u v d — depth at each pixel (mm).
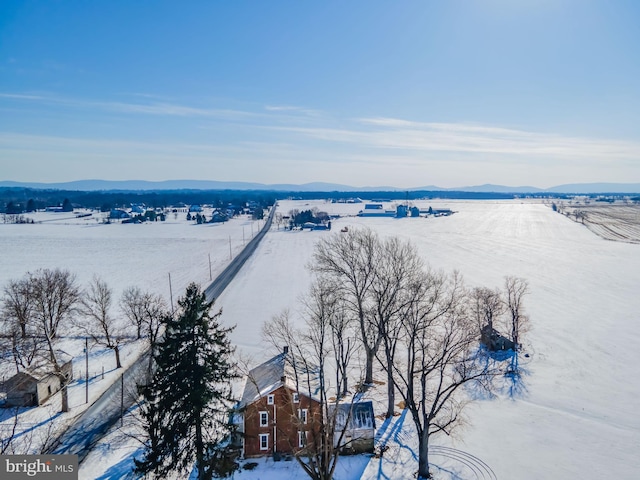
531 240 154875
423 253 122750
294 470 31734
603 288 83125
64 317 63500
